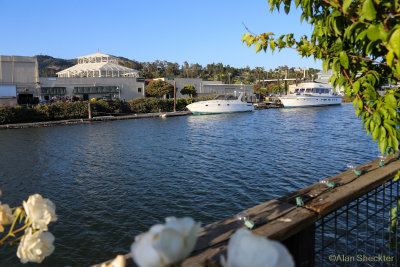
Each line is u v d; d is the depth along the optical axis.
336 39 2.32
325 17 2.12
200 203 11.41
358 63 2.34
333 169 16.02
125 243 8.66
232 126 36.66
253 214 1.71
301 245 1.71
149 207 11.10
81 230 9.34
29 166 17.78
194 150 21.86
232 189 12.91
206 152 21.03
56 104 43.06
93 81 57.16
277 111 59.22
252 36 2.67
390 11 1.56
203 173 15.51
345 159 18.30
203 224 9.70
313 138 26.84
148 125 38.25
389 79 2.49
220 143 24.78
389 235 2.83
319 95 69.75
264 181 13.98
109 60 88.25
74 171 16.47
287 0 2.43
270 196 12.06
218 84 81.50
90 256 8.00
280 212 1.72
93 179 14.87
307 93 68.81
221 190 12.80
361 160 17.97
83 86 56.03
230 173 15.41
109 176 15.34
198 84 76.50
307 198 1.93
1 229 1.17
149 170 16.34
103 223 9.81
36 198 1.13
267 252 0.61
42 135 30.38
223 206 11.12
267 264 0.60
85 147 23.67
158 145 24.16
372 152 20.27
